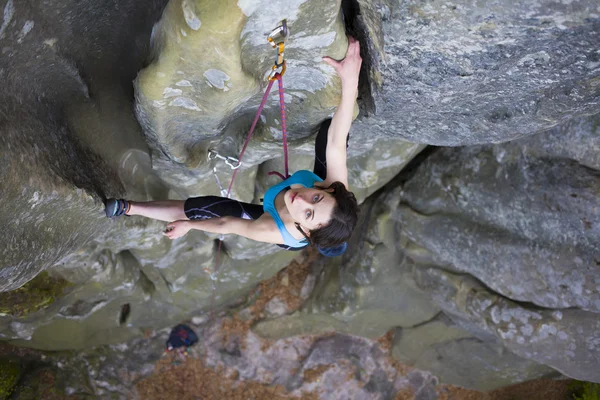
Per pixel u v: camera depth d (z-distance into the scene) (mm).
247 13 2611
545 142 5871
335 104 3617
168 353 9414
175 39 2758
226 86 3129
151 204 3771
